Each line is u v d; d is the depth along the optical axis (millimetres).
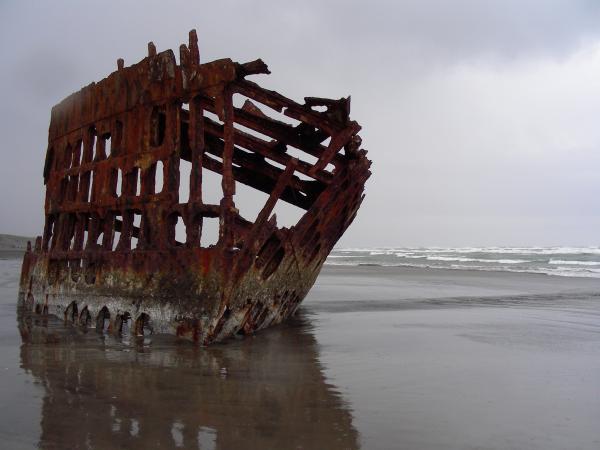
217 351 6000
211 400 4090
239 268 6059
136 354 5797
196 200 6289
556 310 10594
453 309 10766
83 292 7969
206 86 6293
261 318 7598
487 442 3291
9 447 3107
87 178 8461
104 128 7977
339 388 4496
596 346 6621
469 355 6000
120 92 7609
